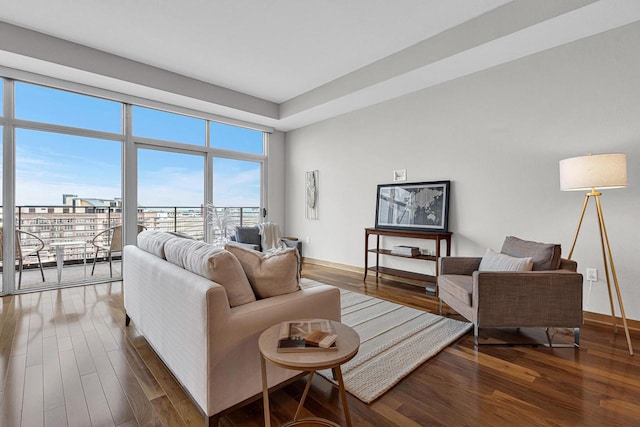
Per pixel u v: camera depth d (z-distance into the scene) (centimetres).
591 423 149
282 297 164
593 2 230
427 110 398
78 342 230
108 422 147
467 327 265
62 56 330
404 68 350
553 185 302
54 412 153
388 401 165
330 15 288
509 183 331
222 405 138
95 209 411
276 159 603
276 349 120
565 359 212
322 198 541
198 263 154
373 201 464
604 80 272
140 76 383
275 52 358
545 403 164
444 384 181
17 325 262
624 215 266
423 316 293
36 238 375
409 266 422
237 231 463
